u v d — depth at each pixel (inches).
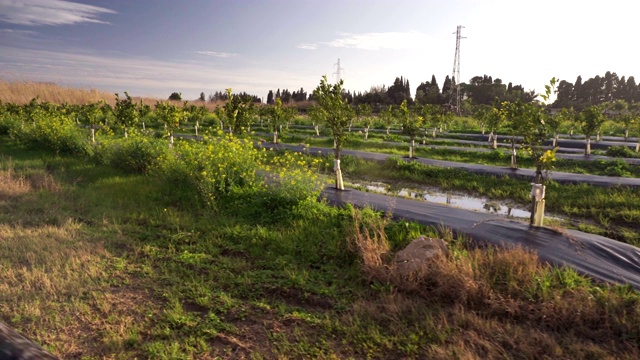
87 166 537.3
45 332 170.2
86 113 860.0
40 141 684.7
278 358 157.0
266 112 1168.2
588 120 701.3
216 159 393.4
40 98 1573.6
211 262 249.3
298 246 272.8
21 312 184.9
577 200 409.7
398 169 589.9
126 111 737.6
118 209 350.6
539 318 183.3
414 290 211.3
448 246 244.2
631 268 233.0
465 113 2150.6
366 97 2709.2
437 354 157.1
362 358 159.3
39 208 345.4
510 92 2997.0
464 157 706.8
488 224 292.2
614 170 550.0
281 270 240.4
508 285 203.0
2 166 511.8
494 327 175.0
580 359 154.9
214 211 351.6
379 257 230.5
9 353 35.0
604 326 174.6
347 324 182.4
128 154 518.3
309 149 780.6
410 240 267.0
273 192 346.3
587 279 209.5
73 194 393.4
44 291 203.3
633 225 350.6
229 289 216.1
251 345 167.3
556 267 223.1
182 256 252.1
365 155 692.7
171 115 651.5
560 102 2763.3
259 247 273.9
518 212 406.9
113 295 205.8
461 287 201.3
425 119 1005.2
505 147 898.1
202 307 197.2
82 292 207.3
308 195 342.6
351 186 493.4
